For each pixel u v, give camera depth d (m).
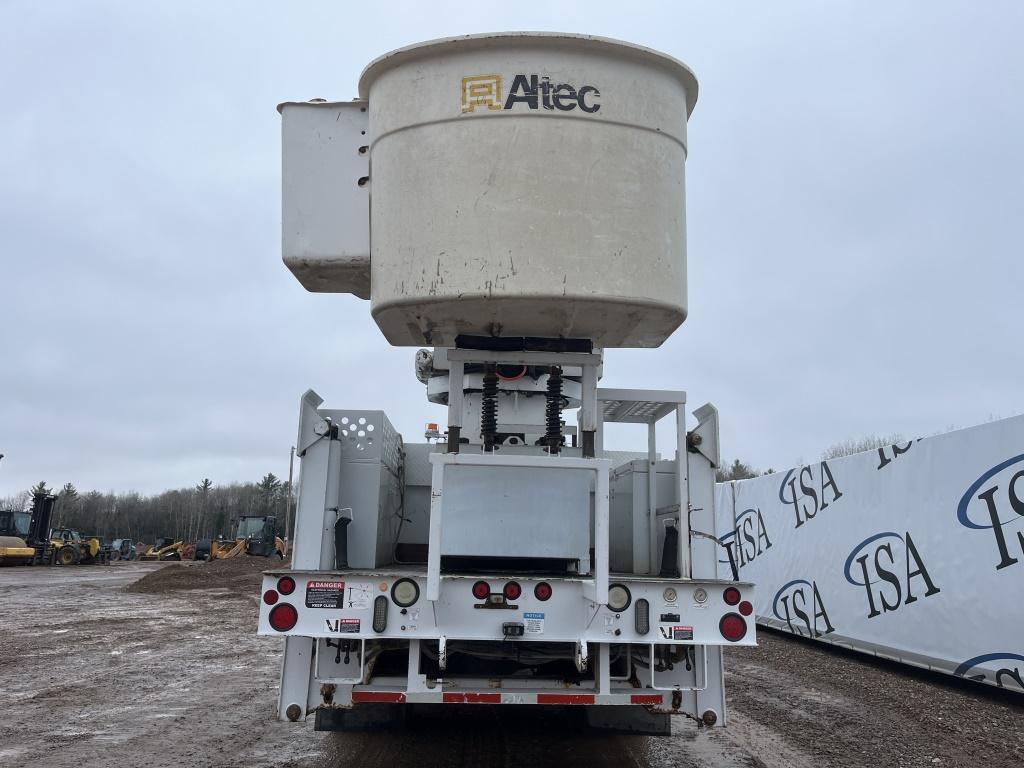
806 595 10.29
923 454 7.91
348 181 4.19
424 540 6.14
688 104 4.39
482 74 3.81
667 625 3.91
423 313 3.89
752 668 8.65
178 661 9.48
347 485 4.90
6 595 20.00
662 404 4.94
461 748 5.41
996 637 6.81
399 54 3.88
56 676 8.43
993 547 6.90
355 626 3.86
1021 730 5.90
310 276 4.38
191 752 5.36
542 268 3.70
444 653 3.80
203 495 98.00
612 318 3.91
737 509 13.01
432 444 6.27
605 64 3.88
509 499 4.28
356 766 4.98
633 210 3.84
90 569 35.53
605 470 3.81
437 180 3.79
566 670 4.54
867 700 6.98
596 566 3.74
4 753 5.33
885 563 8.50
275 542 43.66
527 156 3.75
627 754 5.27
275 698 7.23
